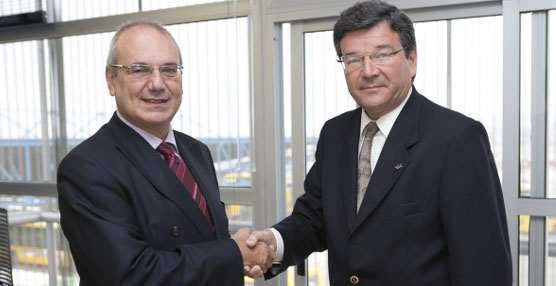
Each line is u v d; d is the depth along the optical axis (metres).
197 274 1.23
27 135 3.31
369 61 1.35
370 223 1.39
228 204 2.83
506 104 2.24
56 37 3.17
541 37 2.21
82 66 3.12
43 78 3.23
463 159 1.30
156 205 1.29
